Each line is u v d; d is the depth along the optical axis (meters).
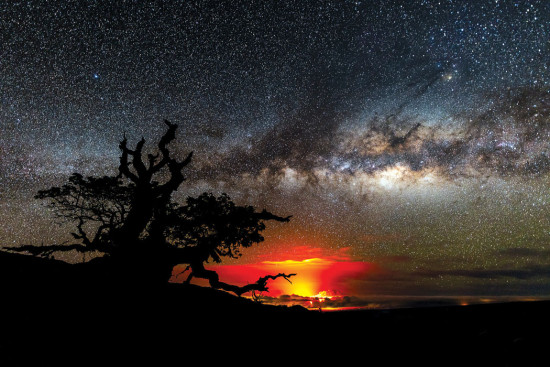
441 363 5.54
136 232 14.23
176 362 6.14
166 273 14.21
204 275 15.20
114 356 6.08
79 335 6.64
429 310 9.30
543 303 9.20
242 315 9.26
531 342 5.99
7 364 5.25
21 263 10.05
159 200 15.11
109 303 8.47
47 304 7.71
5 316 6.79
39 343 6.07
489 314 8.17
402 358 5.97
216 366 6.08
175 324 7.96
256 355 6.65
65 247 14.70
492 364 5.23
